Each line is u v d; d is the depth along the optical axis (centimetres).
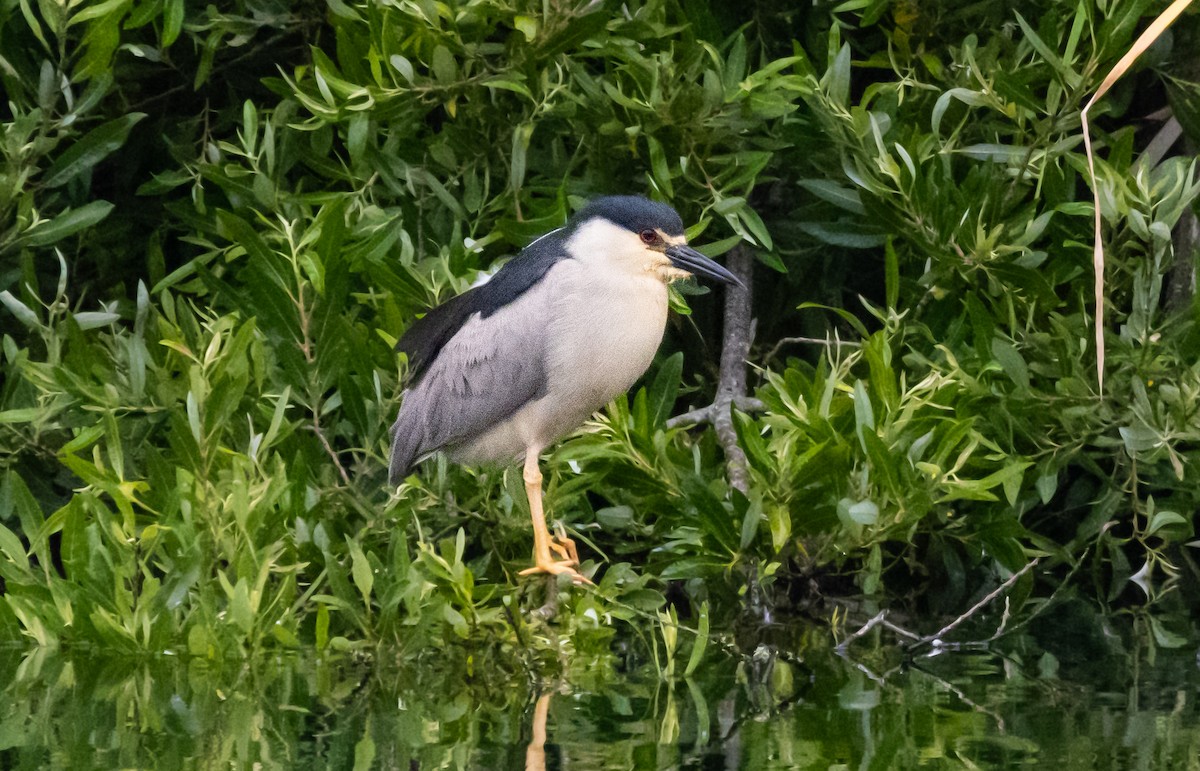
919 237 1065
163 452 1091
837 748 723
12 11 1148
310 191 1230
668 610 1001
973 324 1062
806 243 1230
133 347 1034
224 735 756
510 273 1026
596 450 1023
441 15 1050
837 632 1007
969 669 898
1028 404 1055
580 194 1139
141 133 1255
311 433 1107
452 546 938
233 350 1000
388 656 931
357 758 714
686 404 1270
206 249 1238
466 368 1014
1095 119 1235
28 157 1098
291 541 987
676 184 1133
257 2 1166
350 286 1180
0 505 1089
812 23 1204
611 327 990
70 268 1236
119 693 847
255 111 1120
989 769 685
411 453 1028
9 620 973
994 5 1134
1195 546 1206
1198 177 1123
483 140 1128
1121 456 1121
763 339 1284
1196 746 721
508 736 752
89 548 944
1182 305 1161
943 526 1119
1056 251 1116
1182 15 1134
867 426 952
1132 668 894
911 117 1139
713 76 1062
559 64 1125
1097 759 698
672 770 687
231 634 920
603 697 838
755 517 963
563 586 969
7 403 1104
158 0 1083
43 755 722
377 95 1055
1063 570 1180
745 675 888
